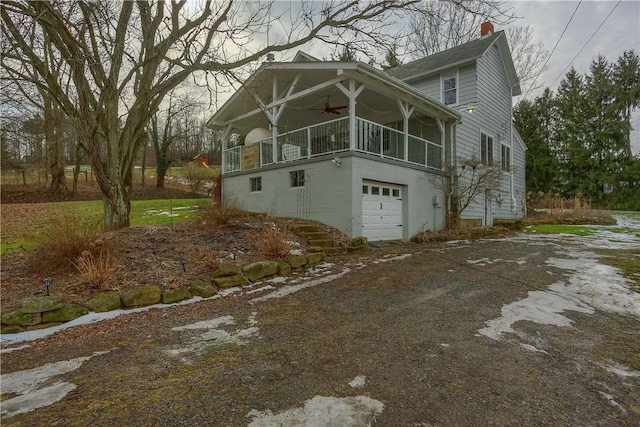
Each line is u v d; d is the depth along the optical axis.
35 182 22.20
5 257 5.91
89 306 4.04
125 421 2.06
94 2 6.46
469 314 4.00
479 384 2.51
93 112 7.08
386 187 10.04
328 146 9.67
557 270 5.97
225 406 2.22
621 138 25.12
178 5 7.19
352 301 4.55
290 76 10.62
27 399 2.31
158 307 4.38
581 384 2.53
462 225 12.28
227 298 4.80
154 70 7.77
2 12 5.92
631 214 18.81
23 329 3.55
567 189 26.22
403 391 2.41
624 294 4.52
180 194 22.70
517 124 28.48
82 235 5.43
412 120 13.51
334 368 2.74
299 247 7.36
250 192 11.84
